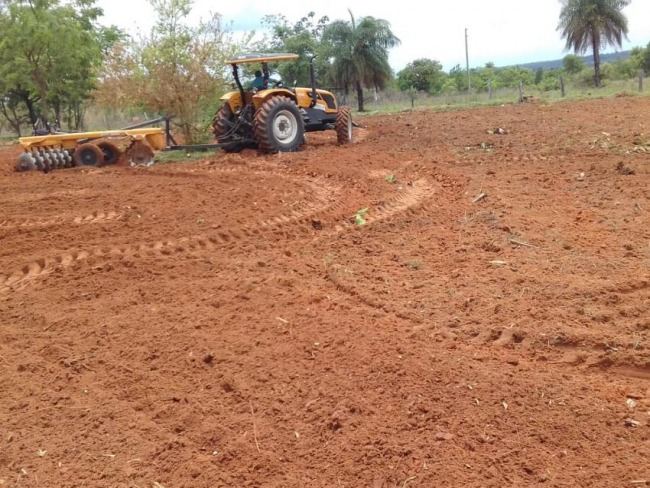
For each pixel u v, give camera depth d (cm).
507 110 2175
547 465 326
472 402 382
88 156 1300
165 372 443
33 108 2991
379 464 333
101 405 404
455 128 1691
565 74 4403
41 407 404
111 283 612
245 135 1423
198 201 913
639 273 562
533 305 511
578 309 498
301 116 1393
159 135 1379
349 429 362
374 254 668
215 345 474
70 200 961
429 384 403
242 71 1638
